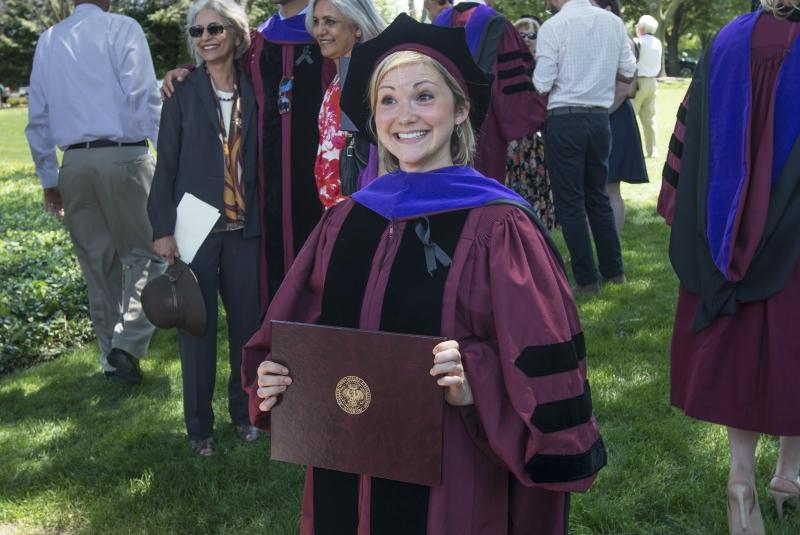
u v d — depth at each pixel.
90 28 4.80
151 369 5.27
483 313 1.95
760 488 3.34
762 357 2.83
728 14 43.84
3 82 40.38
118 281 5.14
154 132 4.91
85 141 4.81
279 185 4.01
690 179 3.01
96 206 4.95
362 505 1.99
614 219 6.66
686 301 3.04
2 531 3.46
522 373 1.87
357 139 3.36
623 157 6.79
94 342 5.99
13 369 5.59
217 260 4.04
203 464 3.90
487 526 1.97
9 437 4.36
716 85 2.90
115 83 4.80
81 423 4.50
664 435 3.81
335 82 3.66
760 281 2.79
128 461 3.96
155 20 32.50
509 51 4.87
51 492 3.74
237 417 4.18
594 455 1.92
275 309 2.14
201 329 3.88
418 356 1.83
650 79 11.56
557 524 2.04
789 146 2.76
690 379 2.98
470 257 1.96
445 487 1.92
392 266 2.00
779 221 2.76
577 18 5.66
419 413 1.85
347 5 3.54
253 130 3.99
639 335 5.16
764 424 2.82
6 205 9.88
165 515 3.49
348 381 1.90
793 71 2.76
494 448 1.88
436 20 5.05
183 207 3.92
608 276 6.28
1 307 5.70
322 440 1.95
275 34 4.03
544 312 1.90
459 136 2.11
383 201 2.07
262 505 3.54
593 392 4.34
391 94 2.03
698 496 3.32
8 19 38.75
